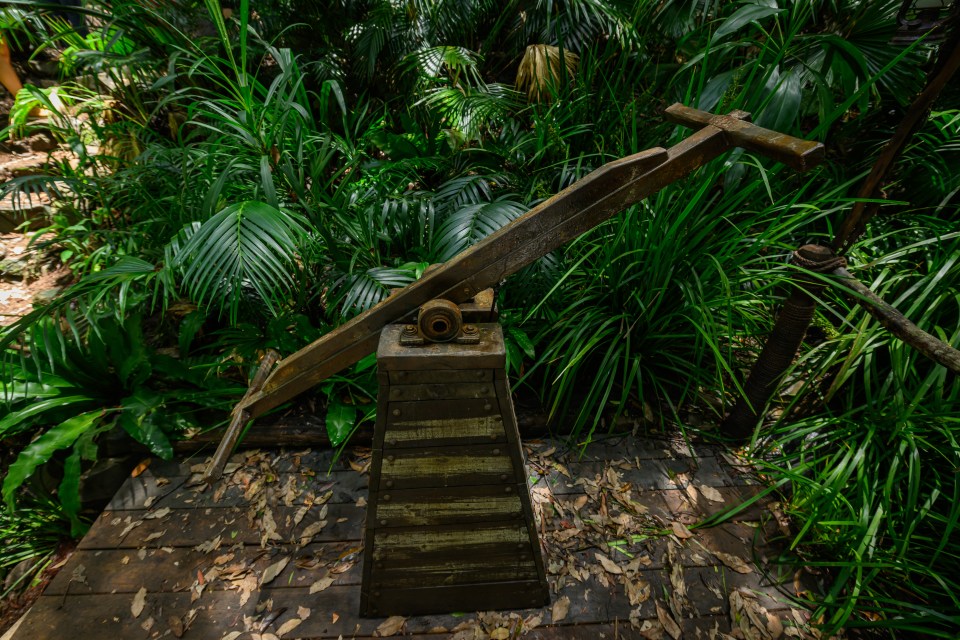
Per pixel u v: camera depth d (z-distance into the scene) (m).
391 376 1.12
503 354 1.11
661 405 2.16
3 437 2.03
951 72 1.31
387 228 2.46
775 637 1.44
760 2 2.06
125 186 2.73
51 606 1.51
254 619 1.48
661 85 2.73
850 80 2.06
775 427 1.97
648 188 1.04
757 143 0.92
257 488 1.90
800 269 1.65
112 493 1.96
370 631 1.46
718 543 1.69
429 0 3.28
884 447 1.69
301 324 2.15
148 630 1.45
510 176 2.64
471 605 1.50
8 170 3.24
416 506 1.31
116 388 2.14
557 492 1.87
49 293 2.70
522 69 3.03
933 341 1.36
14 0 2.19
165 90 3.15
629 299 1.97
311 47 3.48
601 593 1.55
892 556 1.51
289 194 2.13
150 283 2.40
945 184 2.16
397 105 3.54
